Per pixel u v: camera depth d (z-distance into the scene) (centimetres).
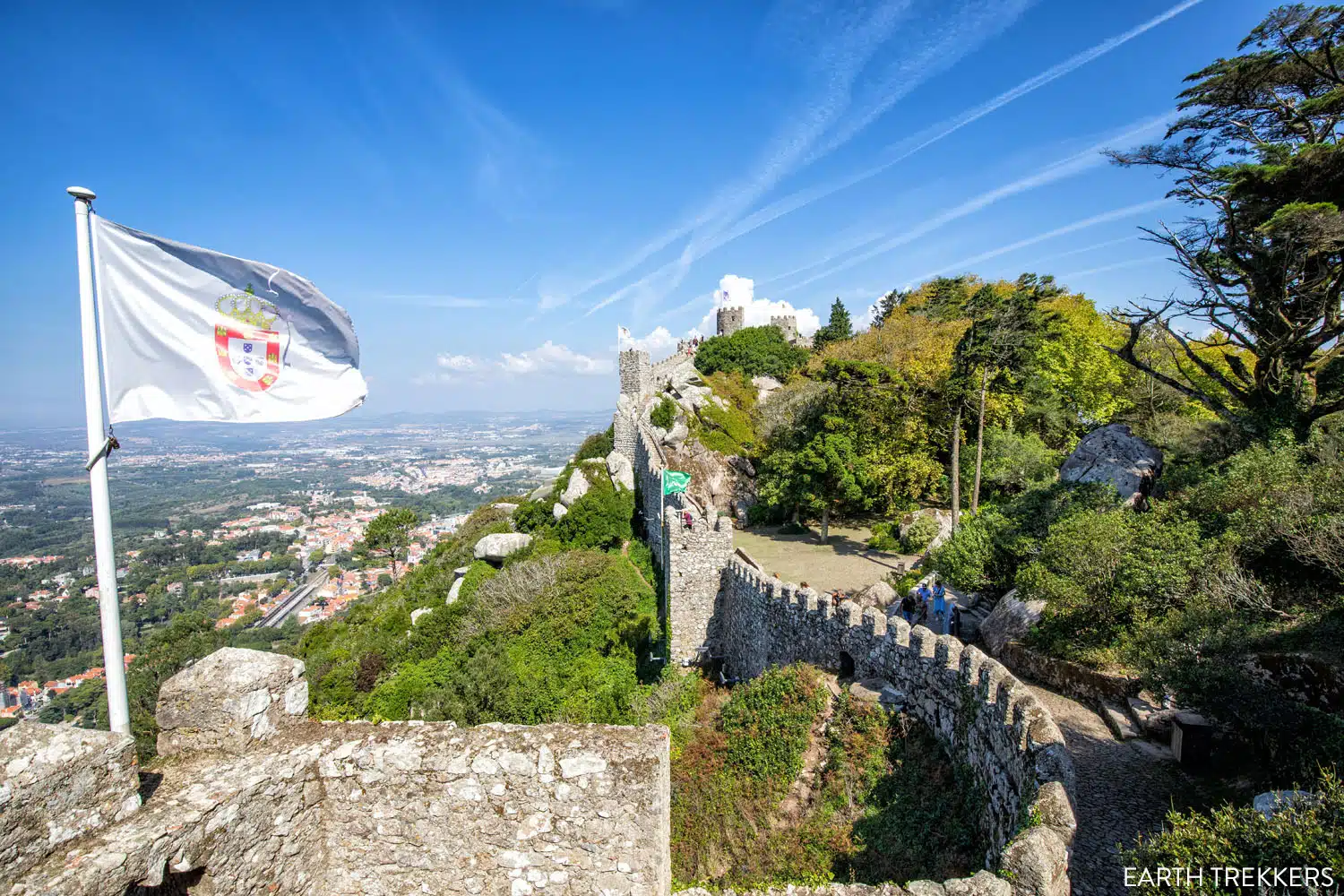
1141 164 2709
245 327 827
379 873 675
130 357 763
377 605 5034
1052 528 1981
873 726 1395
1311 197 2105
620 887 645
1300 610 1352
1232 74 2367
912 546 3372
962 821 1112
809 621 1844
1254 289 2439
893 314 6450
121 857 507
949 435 3975
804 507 4066
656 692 2275
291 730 699
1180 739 1165
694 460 4694
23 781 491
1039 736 944
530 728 695
